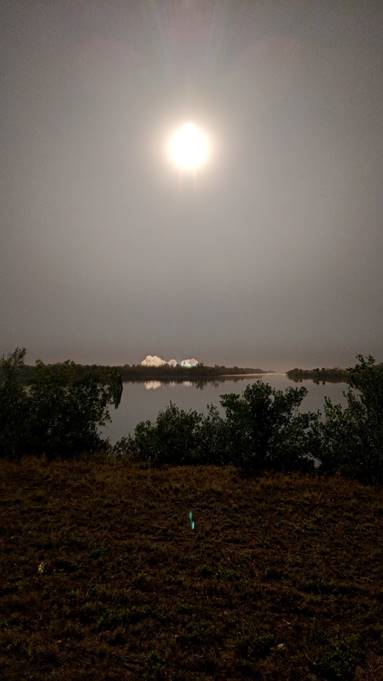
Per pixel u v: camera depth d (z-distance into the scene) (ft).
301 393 41.14
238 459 40.68
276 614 15.78
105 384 49.88
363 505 28.48
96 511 26.35
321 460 39.88
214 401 90.27
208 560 20.18
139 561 19.67
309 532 23.85
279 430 42.63
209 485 32.35
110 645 13.67
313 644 14.02
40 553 20.11
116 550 20.80
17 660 12.60
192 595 16.93
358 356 40.50
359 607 16.28
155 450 42.11
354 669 12.82
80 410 47.14
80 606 15.75
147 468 39.09
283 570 19.20
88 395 47.85
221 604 16.29
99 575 18.30
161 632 14.42
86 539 21.86
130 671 12.47
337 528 24.52
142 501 28.68
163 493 30.53
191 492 30.91
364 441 38.04
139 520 25.13
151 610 15.64
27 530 22.89
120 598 16.31
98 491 30.50
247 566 19.66
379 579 18.60
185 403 86.38
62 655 12.97
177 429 44.09
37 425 44.96
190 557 20.26
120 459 42.70
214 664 12.89
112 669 12.49
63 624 14.60
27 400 46.01
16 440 43.06
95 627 14.49
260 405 40.27
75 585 17.35
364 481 35.40
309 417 41.81
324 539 22.94
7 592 16.61
